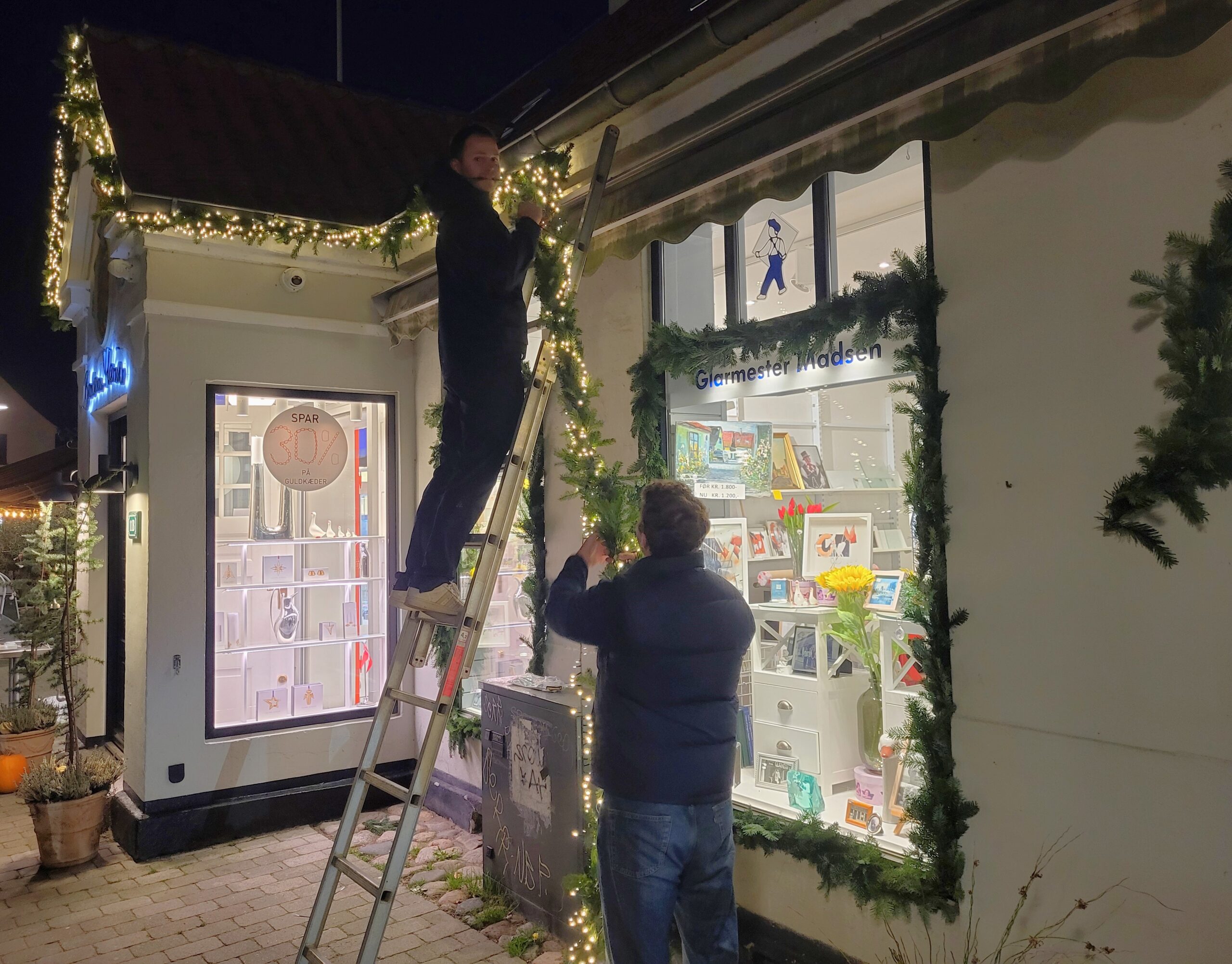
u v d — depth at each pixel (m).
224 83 6.62
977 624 3.05
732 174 3.50
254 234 5.91
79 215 7.84
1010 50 2.65
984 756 3.03
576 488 5.06
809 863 3.63
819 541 4.44
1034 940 2.80
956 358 3.14
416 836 5.93
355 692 6.90
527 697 4.66
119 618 7.85
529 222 3.31
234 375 6.32
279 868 5.56
